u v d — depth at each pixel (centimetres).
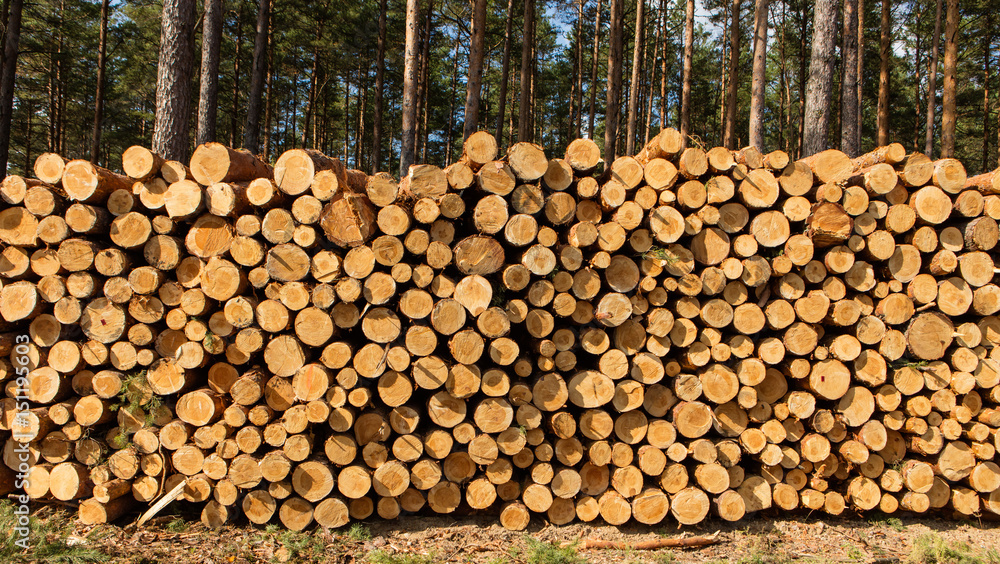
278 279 339
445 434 351
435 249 343
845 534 363
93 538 322
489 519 368
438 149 3098
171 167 354
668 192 359
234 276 341
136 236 350
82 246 344
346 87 2344
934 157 2214
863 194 370
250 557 313
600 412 359
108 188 350
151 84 1711
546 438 367
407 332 342
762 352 366
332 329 340
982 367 379
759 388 378
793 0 1867
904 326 379
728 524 372
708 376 363
